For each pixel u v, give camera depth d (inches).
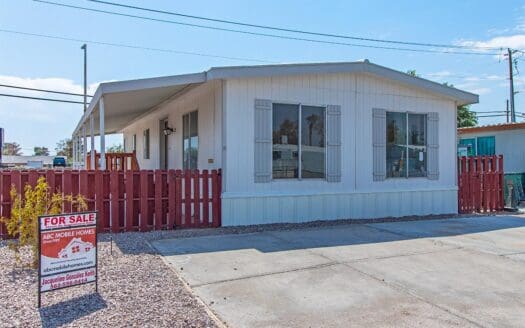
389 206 402.0
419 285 186.4
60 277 163.8
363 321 146.7
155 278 191.5
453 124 443.8
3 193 275.3
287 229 323.3
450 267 216.5
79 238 169.9
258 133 343.3
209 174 330.0
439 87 420.2
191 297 167.5
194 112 410.6
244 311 155.2
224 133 332.2
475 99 441.1
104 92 309.6
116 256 231.5
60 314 148.5
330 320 147.6
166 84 318.7
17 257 207.6
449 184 438.0
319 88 370.0
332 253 243.9
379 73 388.5
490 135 652.7
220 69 323.6
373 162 395.5
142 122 643.5
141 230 307.9
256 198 342.0
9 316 146.6
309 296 171.6
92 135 471.5
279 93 352.2
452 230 326.3
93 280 173.0
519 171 610.2
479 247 264.1
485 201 462.0
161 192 315.0
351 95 385.4
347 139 383.2
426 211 422.9
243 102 338.3
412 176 418.0
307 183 364.2
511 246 267.9
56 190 287.7
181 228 319.6
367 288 181.8
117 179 303.0
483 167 466.0
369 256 237.5
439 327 141.9
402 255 240.8
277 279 193.6
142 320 143.6
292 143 358.3
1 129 682.8
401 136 412.8
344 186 380.5
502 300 168.1
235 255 237.3
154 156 566.9
